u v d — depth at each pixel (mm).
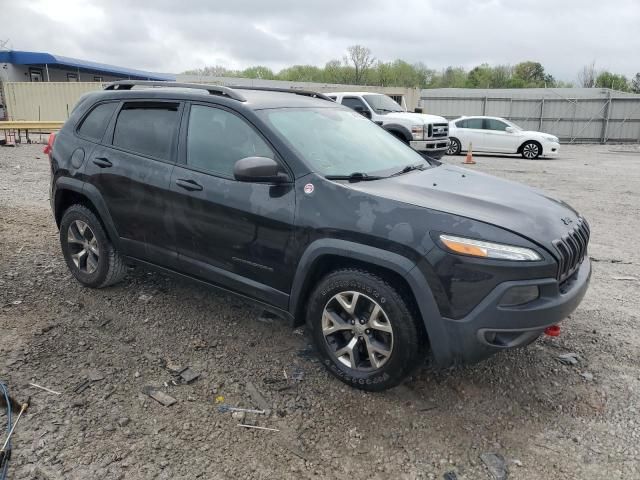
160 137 4090
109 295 4629
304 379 3467
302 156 3459
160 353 3738
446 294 2910
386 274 3135
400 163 4086
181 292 4727
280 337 4000
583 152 23766
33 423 2953
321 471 2688
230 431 2959
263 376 3494
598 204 9469
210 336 3986
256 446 2850
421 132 13617
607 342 4020
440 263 2896
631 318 4449
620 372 3613
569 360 3721
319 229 3221
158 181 3969
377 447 2865
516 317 2867
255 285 3613
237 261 3656
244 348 3832
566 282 3254
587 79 62125
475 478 2660
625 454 2826
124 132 4332
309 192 3316
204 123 3879
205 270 3855
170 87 4352
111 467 2660
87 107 4680
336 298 3303
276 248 3424
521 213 3189
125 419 3010
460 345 2951
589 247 6594
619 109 30266
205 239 3779
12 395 3186
